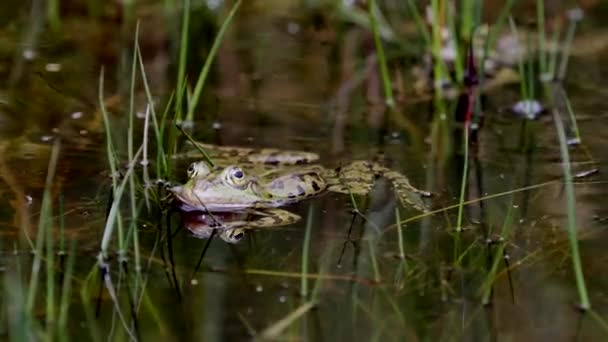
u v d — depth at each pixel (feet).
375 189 28.40
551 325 20.88
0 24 42.22
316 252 24.18
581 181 28.63
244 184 27.43
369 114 35.32
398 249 24.35
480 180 29.01
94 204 26.40
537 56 40.86
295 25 45.24
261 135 32.73
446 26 40.68
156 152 30.55
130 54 39.65
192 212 26.81
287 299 21.86
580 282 21.53
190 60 39.70
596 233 25.02
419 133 33.55
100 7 45.11
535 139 32.58
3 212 25.62
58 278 22.56
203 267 23.38
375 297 22.04
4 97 34.30
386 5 46.93
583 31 43.62
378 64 40.52
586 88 37.40
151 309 21.39
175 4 45.42
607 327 20.77
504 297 22.04
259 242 24.81
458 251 24.21
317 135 33.06
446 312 21.44
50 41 40.52
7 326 20.44
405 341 20.26
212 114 34.53
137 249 23.04
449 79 37.93
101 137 31.45
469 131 33.60
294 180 28.19
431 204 27.25
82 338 20.25
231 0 46.83
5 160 29.01
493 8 46.19
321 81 38.55
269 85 37.78
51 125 32.12
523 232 25.20
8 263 23.04
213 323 20.77
